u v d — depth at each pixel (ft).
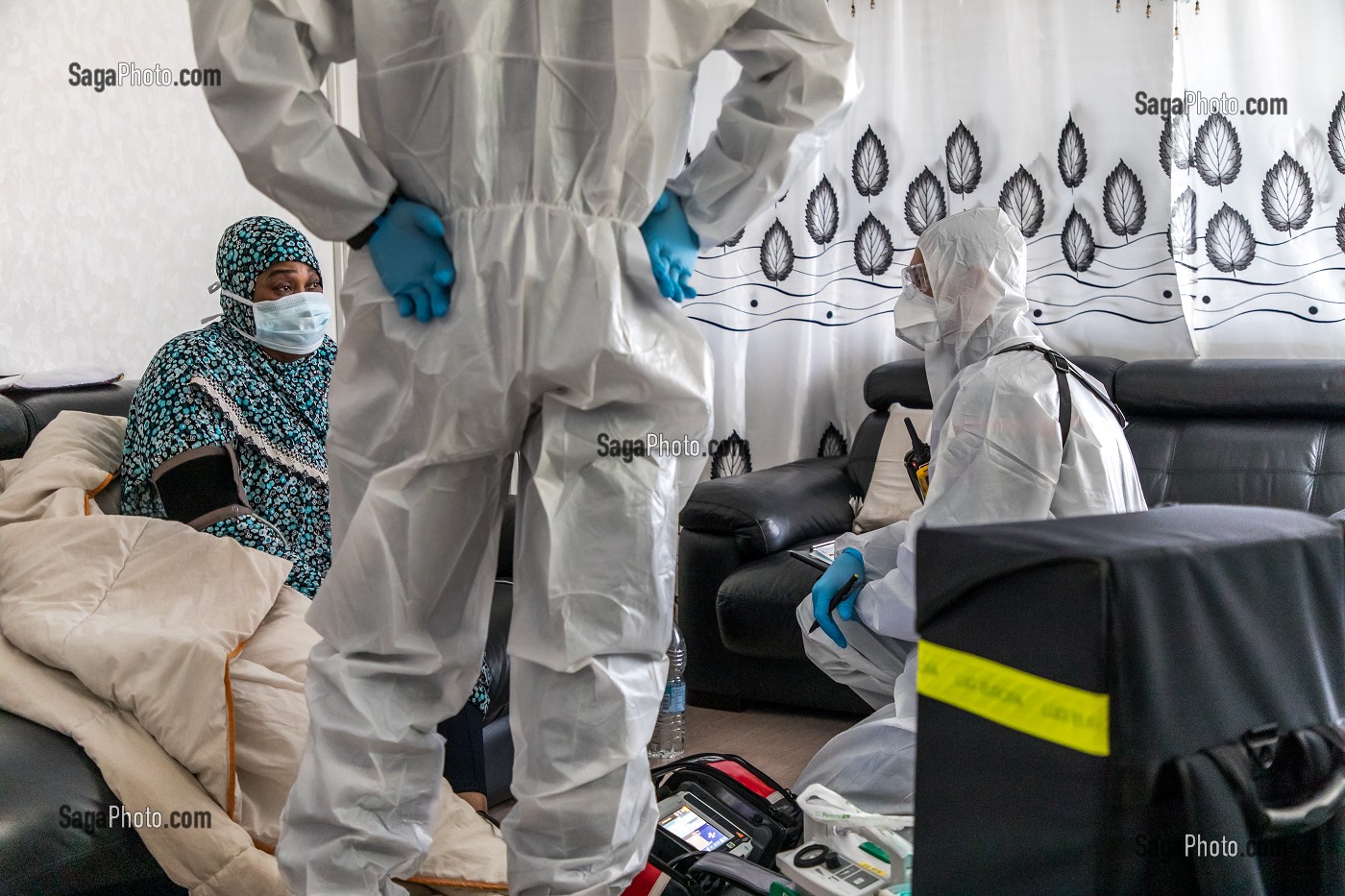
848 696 9.22
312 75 4.09
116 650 5.30
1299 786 2.06
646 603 4.24
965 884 2.05
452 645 4.48
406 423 4.18
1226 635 1.98
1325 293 10.11
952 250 5.66
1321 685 2.13
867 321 11.84
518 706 4.34
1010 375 5.25
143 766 5.13
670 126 4.06
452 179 4.04
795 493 10.16
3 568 5.79
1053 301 11.05
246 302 6.93
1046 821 1.91
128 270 8.91
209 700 5.28
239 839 5.10
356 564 4.20
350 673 4.25
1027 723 1.94
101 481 6.50
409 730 4.31
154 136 9.02
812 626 6.76
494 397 4.00
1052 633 1.89
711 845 5.04
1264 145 10.18
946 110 11.25
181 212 9.29
